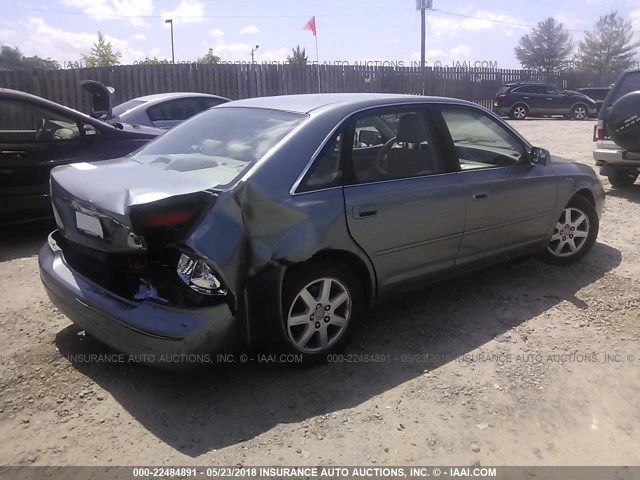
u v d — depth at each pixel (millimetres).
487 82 27500
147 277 3010
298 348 3379
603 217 7082
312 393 3258
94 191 3135
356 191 3518
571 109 25391
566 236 5242
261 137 3516
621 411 3119
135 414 3057
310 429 2943
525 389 3311
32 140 6047
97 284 3213
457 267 4246
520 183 4539
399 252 3787
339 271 3477
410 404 3162
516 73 28688
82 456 2729
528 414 3088
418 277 3992
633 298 4566
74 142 6320
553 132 18312
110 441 2840
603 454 2789
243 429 2941
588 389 3312
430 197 3887
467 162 4312
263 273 3121
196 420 3010
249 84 18781
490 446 2838
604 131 8406
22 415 3031
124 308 3006
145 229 2859
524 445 2850
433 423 3004
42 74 15594
